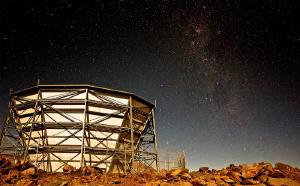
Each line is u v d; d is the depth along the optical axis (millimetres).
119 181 10914
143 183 10539
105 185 10055
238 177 9312
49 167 19188
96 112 20828
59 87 20703
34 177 12023
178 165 23031
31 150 19891
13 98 21875
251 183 8898
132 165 19875
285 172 10445
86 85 20703
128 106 21875
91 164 19688
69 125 20047
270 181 9086
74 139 19844
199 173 13227
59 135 19859
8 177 10711
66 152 19562
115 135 21250
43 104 20234
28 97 21500
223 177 9367
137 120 23281
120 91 21828
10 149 19703
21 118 21453
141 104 23672
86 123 19984
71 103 20516
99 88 21109
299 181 9188
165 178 11453
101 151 20281
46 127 19953
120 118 21672
